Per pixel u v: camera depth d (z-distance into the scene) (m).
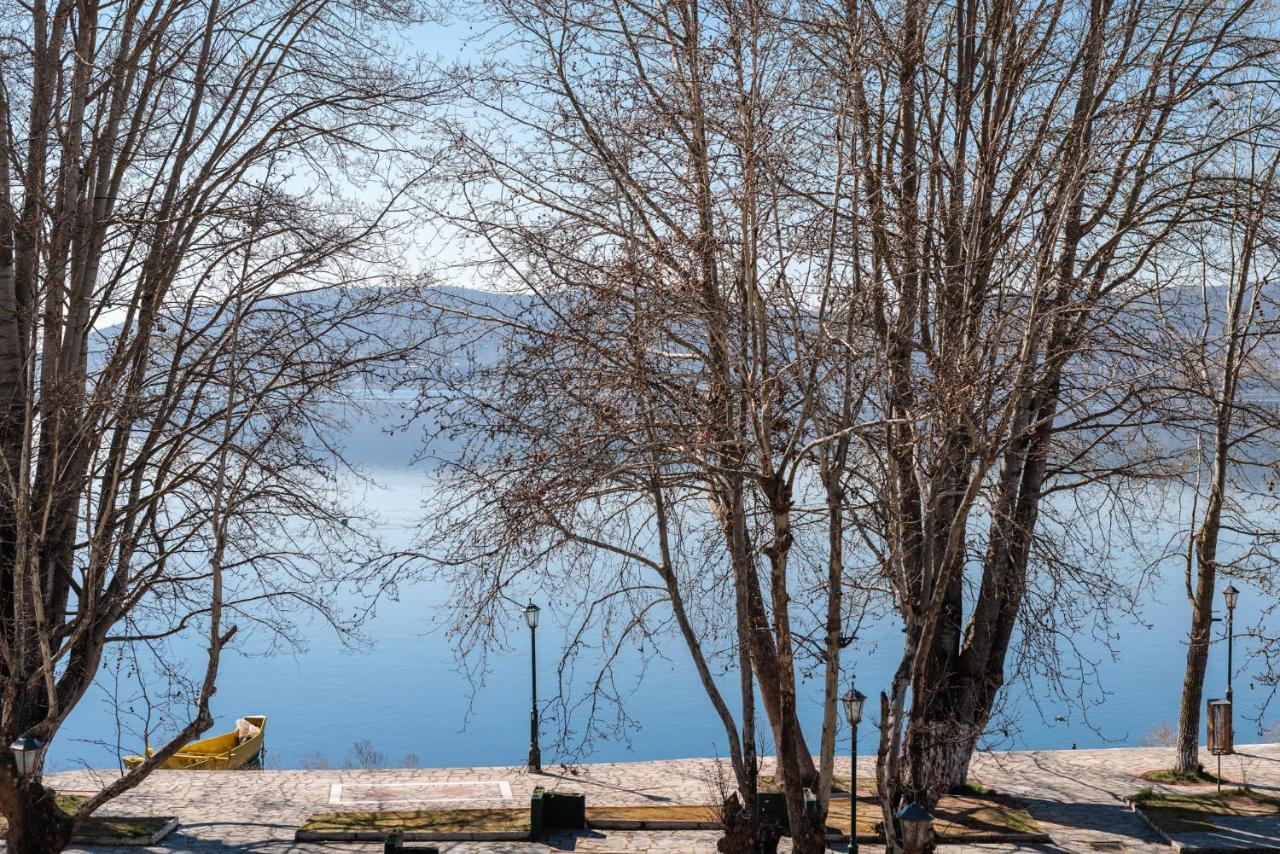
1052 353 18.14
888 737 16.19
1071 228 20.83
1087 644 62.09
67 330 20.06
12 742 17.41
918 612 16.72
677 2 16.80
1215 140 21.75
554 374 16.53
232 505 17.83
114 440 19.30
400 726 50.53
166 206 20.78
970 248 16.80
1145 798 25.28
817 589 20.72
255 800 25.80
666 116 16.41
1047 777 27.62
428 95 22.11
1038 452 22.27
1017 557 22.64
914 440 15.97
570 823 23.53
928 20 20.00
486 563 17.03
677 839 22.84
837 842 22.11
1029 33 18.17
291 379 19.86
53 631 19.17
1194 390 18.06
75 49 20.36
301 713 53.47
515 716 51.28
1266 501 39.72
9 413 19.59
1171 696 51.59
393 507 83.31
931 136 19.31
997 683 24.45
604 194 17.92
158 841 22.62
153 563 19.47
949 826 23.16
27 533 17.59
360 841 22.80
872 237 17.66
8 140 19.12
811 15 18.50
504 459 16.58
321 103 21.75
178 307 20.73
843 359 16.44
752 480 17.75
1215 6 22.11
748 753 17.64
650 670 56.47
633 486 17.81
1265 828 23.16
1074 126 19.12
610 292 15.85
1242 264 23.97
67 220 18.88
